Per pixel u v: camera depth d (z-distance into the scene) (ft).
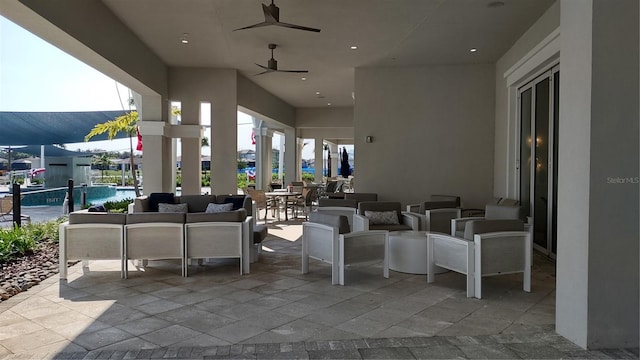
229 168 31.35
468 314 11.98
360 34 23.21
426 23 21.38
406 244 16.70
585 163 9.50
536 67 20.67
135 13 20.56
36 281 15.17
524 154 24.41
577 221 9.78
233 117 31.37
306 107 49.80
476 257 13.55
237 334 10.42
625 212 9.44
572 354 9.25
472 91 29.12
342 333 10.51
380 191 30.12
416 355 9.21
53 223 24.88
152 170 29.27
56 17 15.53
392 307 12.58
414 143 29.76
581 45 9.63
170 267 17.74
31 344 9.80
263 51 26.73
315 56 27.66
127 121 42.96
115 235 15.84
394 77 30.01
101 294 13.84
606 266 9.44
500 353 9.32
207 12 20.30
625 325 9.50
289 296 13.67
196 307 12.53
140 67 24.88
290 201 38.09
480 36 23.35
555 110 19.92
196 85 31.12
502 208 19.56
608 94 9.36
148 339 10.09
